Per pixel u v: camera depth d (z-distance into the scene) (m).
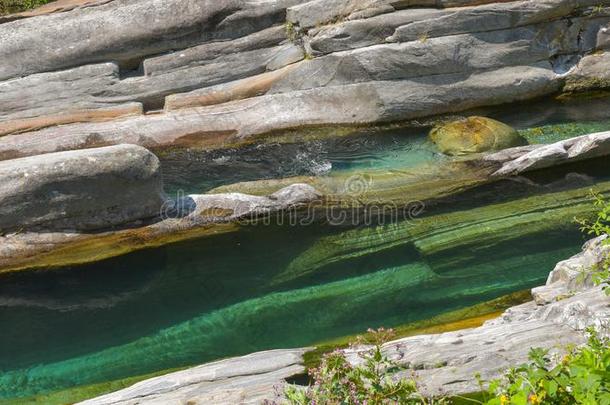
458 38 10.07
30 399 5.86
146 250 7.63
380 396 4.20
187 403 4.91
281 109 10.02
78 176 7.49
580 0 10.27
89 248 7.57
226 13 10.17
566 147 8.48
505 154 8.69
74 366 6.39
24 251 7.48
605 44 10.52
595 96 10.51
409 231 7.82
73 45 10.02
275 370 5.25
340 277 7.32
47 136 9.65
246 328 6.73
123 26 10.07
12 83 9.91
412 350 5.24
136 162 7.62
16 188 7.40
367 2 10.05
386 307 6.86
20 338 6.77
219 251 7.70
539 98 10.49
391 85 10.02
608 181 8.38
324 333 6.59
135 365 6.36
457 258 7.44
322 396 4.15
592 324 5.02
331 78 10.09
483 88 10.20
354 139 9.74
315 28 10.16
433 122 10.10
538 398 3.81
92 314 7.05
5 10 11.75
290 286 7.25
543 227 7.76
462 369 4.95
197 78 10.16
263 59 10.25
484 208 8.08
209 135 9.83
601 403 3.63
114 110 10.02
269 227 7.91
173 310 7.03
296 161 9.28
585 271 5.78
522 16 10.16
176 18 10.09
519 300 6.63
